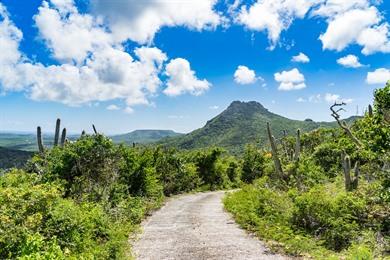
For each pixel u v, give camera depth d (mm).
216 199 31688
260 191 19906
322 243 11961
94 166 17812
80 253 10070
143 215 19750
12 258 7988
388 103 12242
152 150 35594
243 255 11164
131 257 10875
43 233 9570
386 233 12031
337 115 22781
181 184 39562
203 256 11148
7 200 8742
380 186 13555
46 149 17547
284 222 14562
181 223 17625
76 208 11938
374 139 12469
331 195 15969
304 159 24844
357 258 9281
